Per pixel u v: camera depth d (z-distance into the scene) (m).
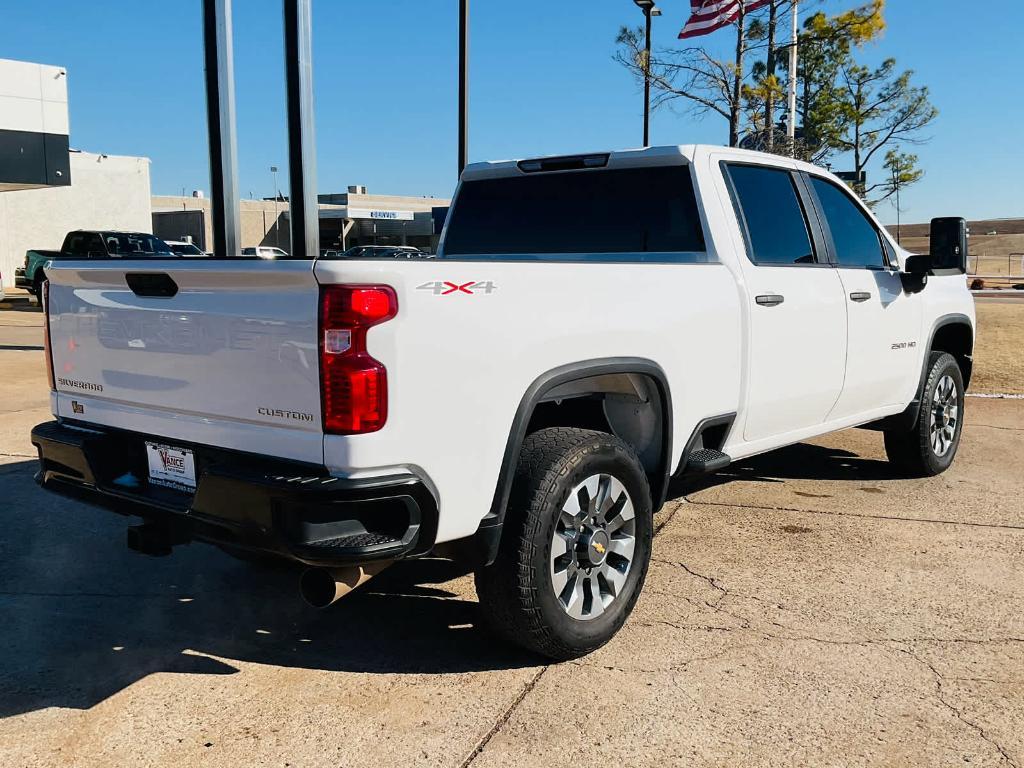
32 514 5.46
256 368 3.00
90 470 3.54
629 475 3.62
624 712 3.14
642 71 15.28
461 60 10.36
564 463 3.32
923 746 2.94
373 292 2.80
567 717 3.11
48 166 25.42
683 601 4.11
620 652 3.60
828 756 2.88
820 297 4.87
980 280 30.75
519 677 3.40
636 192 4.64
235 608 4.09
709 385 4.17
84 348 3.65
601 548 3.54
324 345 2.81
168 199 61.75
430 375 2.95
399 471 2.91
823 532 5.11
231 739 2.99
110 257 3.54
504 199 5.12
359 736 3.00
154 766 2.84
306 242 5.11
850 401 5.30
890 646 3.65
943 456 6.38
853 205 5.51
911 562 4.61
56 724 3.08
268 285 2.93
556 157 4.89
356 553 2.82
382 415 2.84
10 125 24.45
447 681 3.38
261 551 3.01
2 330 17.33
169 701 3.24
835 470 6.55
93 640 3.75
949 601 4.11
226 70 5.08
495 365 3.14
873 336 5.34
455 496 3.07
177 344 3.24
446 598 4.18
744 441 4.61
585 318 3.48
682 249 4.46
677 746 2.94
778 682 3.36
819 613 3.97
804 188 5.07
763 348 4.48
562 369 3.40
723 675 3.41
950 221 5.79
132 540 3.44
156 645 3.70
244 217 61.06
